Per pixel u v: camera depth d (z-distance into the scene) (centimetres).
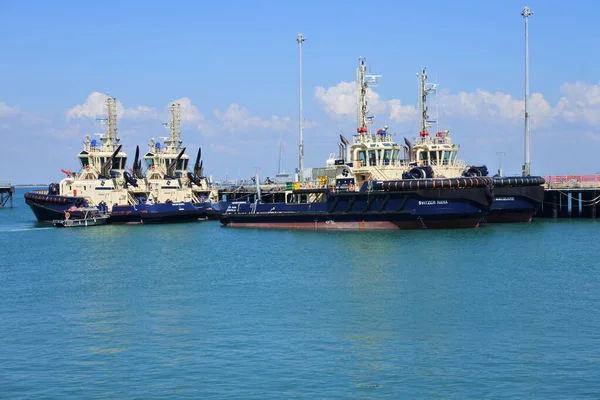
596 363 3912
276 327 4716
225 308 5297
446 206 9312
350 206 9944
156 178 14038
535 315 4878
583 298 5356
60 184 13462
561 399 3466
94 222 12625
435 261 7038
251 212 11281
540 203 10375
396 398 3506
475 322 4731
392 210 9562
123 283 6506
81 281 6675
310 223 10500
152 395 3594
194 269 7225
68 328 4841
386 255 7506
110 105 13800
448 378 3741
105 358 4162
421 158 11194
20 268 7638
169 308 5356
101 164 13612
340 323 4778
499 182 10119
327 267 6956
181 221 12988
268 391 3612
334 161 11525
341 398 3516
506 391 3566
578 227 9806
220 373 3869
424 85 11288
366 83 10925
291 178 15500
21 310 5419
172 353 4219
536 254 7375
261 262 7494
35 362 4119
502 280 6047
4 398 3591
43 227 12794
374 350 4194
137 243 9744
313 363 3991
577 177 11494
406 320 4812
